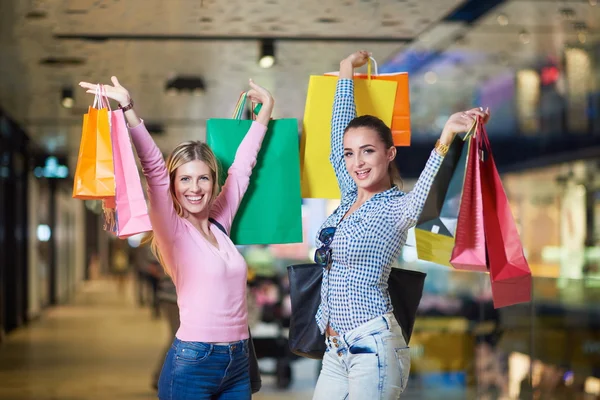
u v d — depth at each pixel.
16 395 7.05
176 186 2.94
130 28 7.27
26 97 10.74
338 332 2.79
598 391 5.31
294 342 3.06
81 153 2.70
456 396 6.33
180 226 2.87
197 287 2.85
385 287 2.80
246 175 3.22
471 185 2.80
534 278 5.33
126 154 2.71
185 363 2.82
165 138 16.14
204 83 10.28
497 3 8.05
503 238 2.86
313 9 6.67
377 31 7.51
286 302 9.16
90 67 9.02
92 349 10.50
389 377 2.67
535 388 5.28
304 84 10.46
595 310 5.42
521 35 9.40
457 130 2.70
